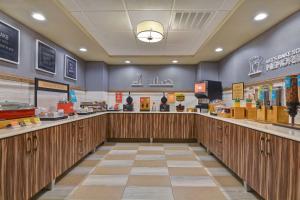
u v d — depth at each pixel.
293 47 2.87
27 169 2.00
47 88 3.95
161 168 3.39
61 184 2.74
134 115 5.44
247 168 2.48
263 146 2.11
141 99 6.07
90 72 6.42
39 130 2.21
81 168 3.38
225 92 5.62
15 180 1.82
